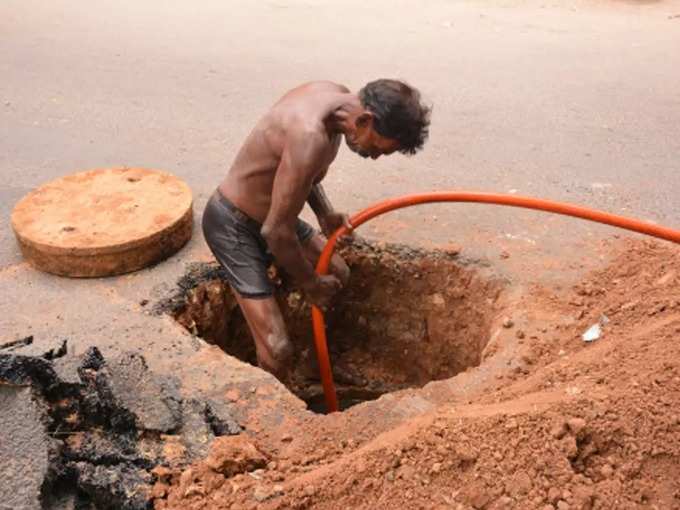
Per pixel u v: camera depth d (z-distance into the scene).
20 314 3.78
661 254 4.05
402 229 4.44
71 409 2.98
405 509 2.49
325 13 8.71
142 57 7.48
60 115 6.29
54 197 4.44
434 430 2.71
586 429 2.60
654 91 6.47
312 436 3.01
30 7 8.94
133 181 4.62
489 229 4.43
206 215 3.81
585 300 3.78
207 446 2.85
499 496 2.47
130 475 2.73
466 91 6.55
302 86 3.50
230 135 5.88
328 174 5.17
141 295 3.94
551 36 7.89
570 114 6.07
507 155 5.42
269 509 2.57
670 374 2.83
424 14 8.66
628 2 9.05
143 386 2.99
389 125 3.14
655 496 2.46
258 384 3.29
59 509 2.69
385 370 4.70
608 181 5.03
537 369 3.30
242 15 8.65
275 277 4.38
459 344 4.23
